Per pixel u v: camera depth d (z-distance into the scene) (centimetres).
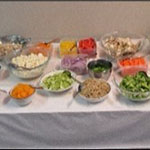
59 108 134
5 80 156
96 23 188
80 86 142
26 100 134
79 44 173
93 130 137
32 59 158
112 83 148
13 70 153
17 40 184
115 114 132
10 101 140
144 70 150
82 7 182
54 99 140
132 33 191
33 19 188
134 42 177
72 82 145
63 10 183
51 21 188
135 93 131
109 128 136
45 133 139
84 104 136
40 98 141
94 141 141
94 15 185
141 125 135
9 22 189
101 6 181
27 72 150
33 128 137
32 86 144
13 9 183
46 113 132
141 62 154
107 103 135
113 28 190
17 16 187
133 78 140
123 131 138
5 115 133
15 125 136
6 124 136
